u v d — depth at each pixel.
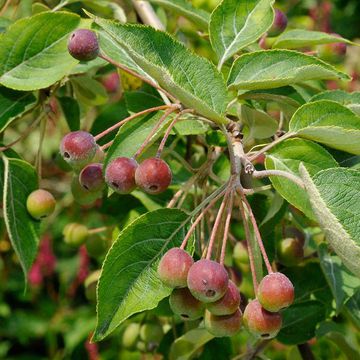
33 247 0.38
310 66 0.31
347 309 0.41
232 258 0.46
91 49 0.33
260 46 0.42
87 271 0.71
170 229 0.31
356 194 0.27
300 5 0.89
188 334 0.39
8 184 0.37
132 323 0.47
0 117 0.37
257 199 0.39
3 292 0.93
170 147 0.37
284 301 0.29
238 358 0.42
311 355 0.43
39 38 0.36
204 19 0.41
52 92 0.40
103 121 0.42
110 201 0.44
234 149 0.32
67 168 0.43
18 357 0.95
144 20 0.46
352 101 0.35
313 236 0.44
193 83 0.30
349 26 0.95
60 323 0.92
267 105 0.40
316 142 0.35
